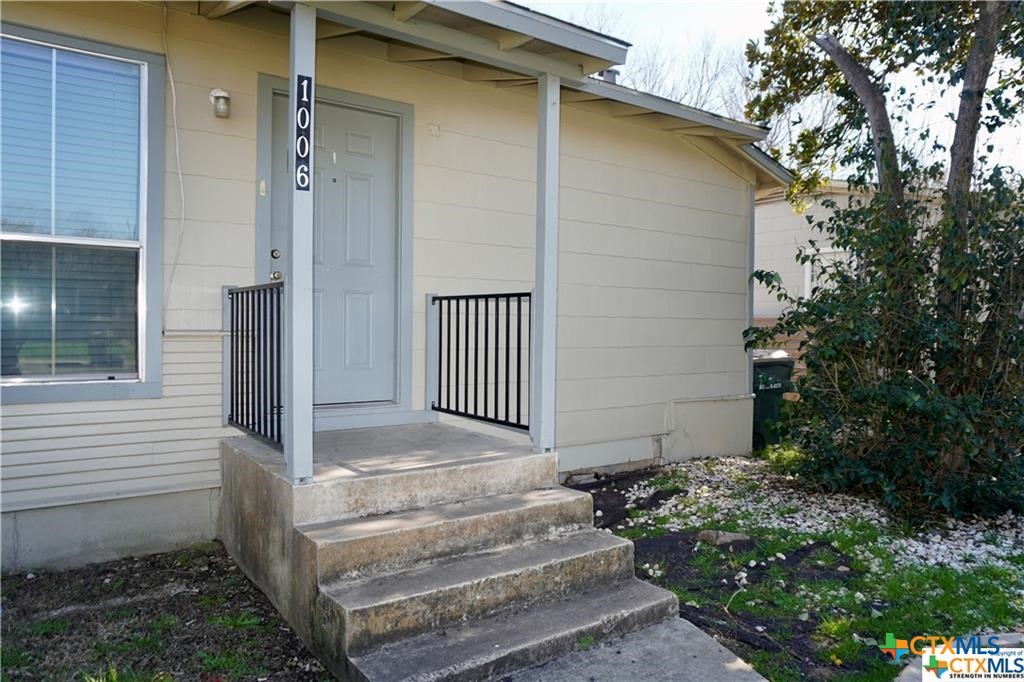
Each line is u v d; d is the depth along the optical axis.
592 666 2.65
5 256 3.33
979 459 4.86
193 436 3.83
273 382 3.34
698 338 6.62
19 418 3.35
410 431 4.32
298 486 2.94
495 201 5.08
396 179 4.62
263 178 4.04
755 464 6.45
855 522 4.53
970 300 4.99
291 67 2.97
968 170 5.20
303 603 2.82
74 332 3.52
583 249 5.74
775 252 11.09
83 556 3.54
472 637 2.67
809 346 5.32
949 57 6.20
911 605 3.32
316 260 4.30
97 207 3.55
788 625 3.13
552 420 3.73
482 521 3.13
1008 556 3.98
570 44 3.50
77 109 3.49
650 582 3.59
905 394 4.64
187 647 2.77
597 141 5.78
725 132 6.18
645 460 6.25
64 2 3.40
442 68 4.73
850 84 6.23
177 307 3.77
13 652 2.66
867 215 5.18
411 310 4.64
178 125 3.76
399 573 2.86
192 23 3.79
